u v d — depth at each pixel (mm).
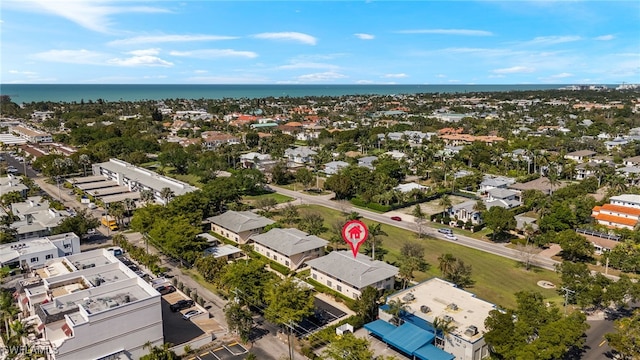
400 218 152375
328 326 84625
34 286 82875
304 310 80562
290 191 190625
